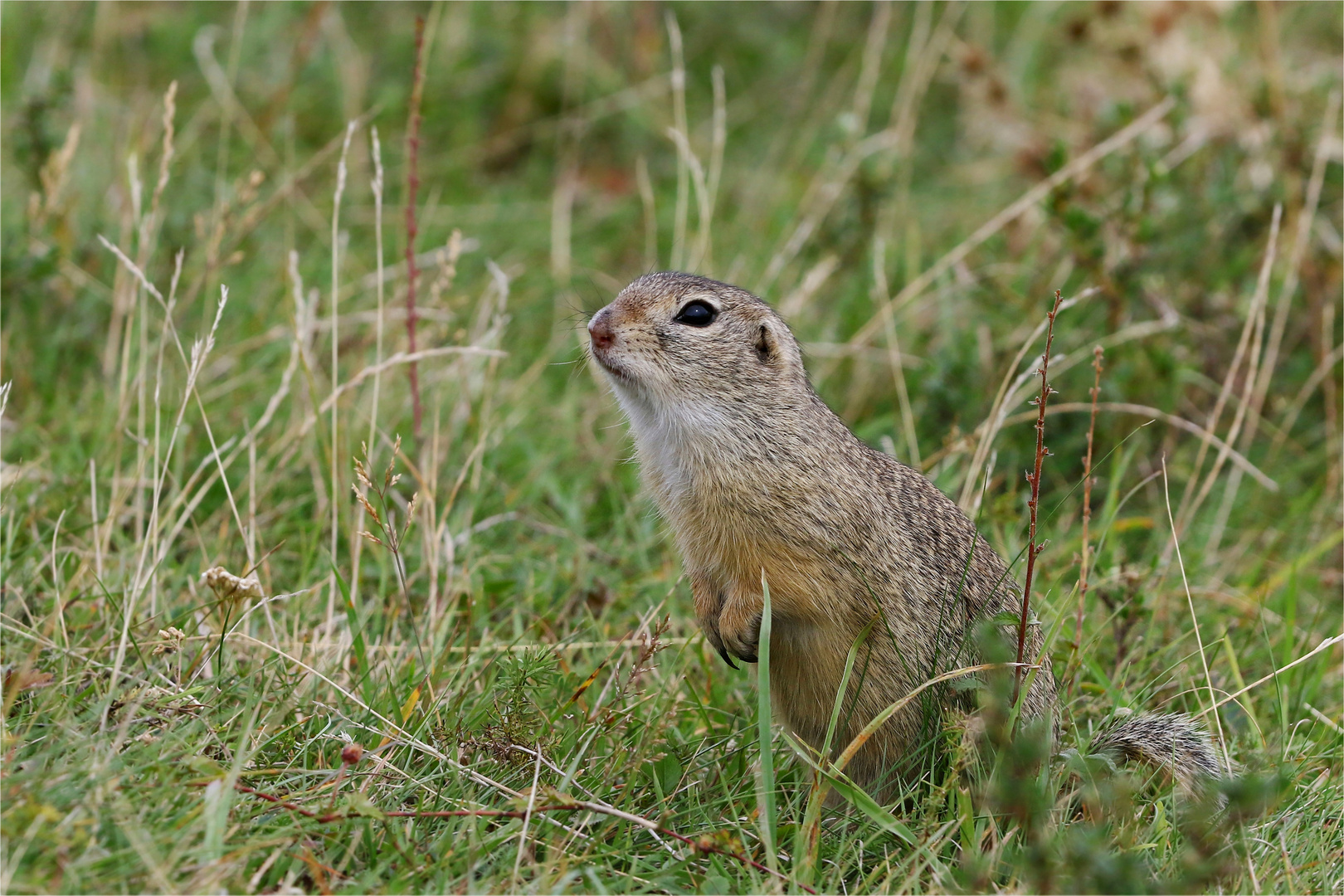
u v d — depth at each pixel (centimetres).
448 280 1173
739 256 1495
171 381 1228
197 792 720
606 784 820
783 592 873
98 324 1323
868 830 810
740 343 900
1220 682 1014
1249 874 732
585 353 952
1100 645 1048
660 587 1102
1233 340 1406
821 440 894
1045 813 725
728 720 941
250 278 1413
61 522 991
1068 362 1321
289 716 841
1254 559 1240
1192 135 1464
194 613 936
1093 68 1730
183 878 662
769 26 2023
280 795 757
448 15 1883
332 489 1067
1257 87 1503
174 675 865
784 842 805
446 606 1008
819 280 1344
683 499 904
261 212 1342
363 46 1850
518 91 1855
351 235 1593
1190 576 1148
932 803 789
